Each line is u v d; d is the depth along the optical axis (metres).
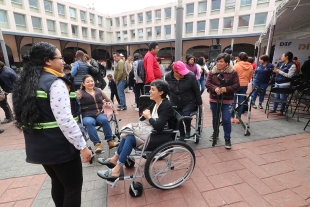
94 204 1.96
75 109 1.51
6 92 4.48
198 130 3.56
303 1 4.10
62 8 24.95
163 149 1.98
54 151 1.29
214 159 2.77
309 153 2.87
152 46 3.72
